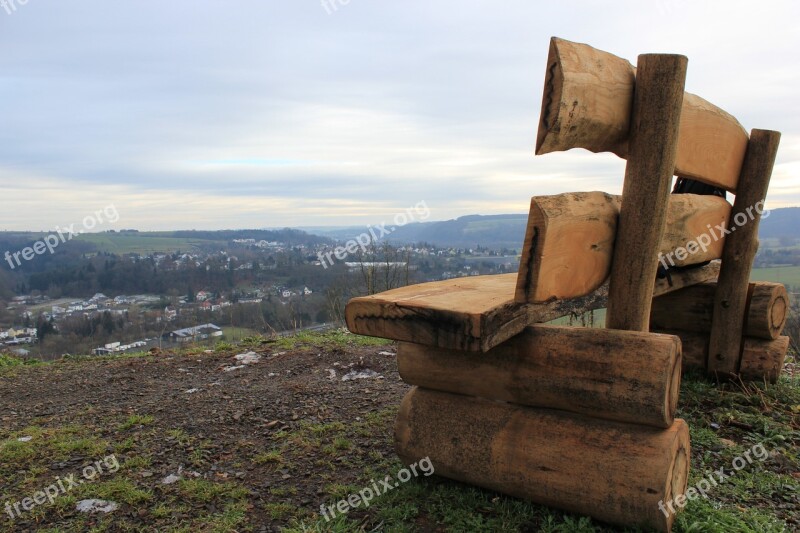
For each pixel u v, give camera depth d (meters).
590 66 2.08
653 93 2.31
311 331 7.95
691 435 3.50
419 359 2.91
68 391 5.47
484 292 2.70
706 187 4.20
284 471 3.29
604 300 2.97
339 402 4.52
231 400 4.75
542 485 2.47
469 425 2.72
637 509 2.24
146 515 2.83
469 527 2.51
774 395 4.10
